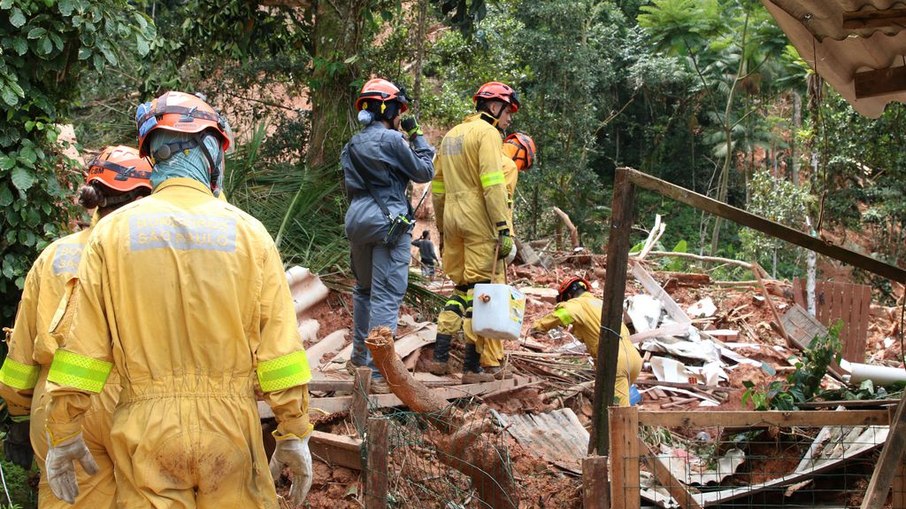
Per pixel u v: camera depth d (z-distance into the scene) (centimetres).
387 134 620
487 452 498
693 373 865
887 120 1731
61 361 309
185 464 315
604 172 3731
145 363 318
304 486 337
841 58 586
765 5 532
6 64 607
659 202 3434
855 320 1012
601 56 2748
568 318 663
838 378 809
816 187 1970
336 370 660
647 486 568
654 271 1230
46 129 607
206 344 322
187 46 1130
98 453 344
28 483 575
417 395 530
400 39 1196
